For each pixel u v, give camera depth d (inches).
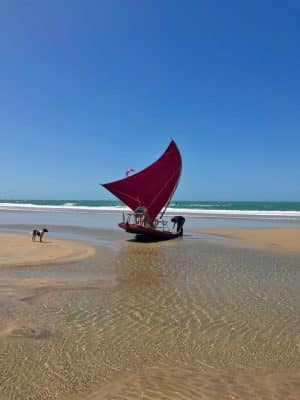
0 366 253.8
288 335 315.3
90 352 277.9
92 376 242.7
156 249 785.6
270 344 296.7
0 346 285.0
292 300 414.3
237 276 529.3
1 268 563.2
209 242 902.4
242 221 1648.6
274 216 1984.5
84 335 309.6
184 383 235.1
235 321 346.9
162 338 306.3
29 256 668.1
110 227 1318.9
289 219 1769.2
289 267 597.0
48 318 348.2
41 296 418.0
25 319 343.6
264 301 410.0
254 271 564.1
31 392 222.7
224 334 316.2
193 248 800.9
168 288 460.4
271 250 778.2
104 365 258.1
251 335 314.5
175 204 4621.1
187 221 1648.6
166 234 946.1
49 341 296.2
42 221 1617.9
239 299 417.1
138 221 973.2
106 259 657.6
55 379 238.1
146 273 544.4
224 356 274.8
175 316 359.3
